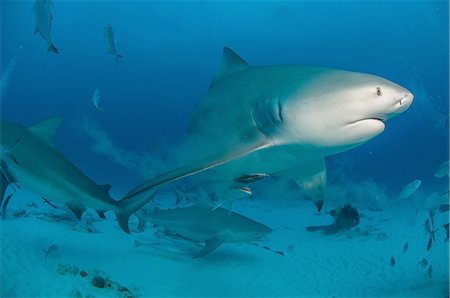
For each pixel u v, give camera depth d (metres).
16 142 4.98
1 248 6.23
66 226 8.88
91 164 38.91
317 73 4.43
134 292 5.78
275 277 7.63
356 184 25.06
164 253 8.16
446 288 6.93
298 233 11.83
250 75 5.29
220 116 5.33
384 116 3.90
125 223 5.09
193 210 8.12
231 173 5.33
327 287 7.21
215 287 6.79
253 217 14.59
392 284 7.37
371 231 11.79
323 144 4.25
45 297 5.05
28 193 13.61
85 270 6.11
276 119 4.45
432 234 7.66
